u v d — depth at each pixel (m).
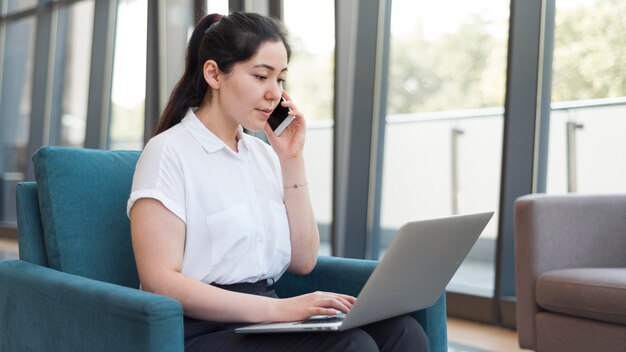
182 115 1.58
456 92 3.67
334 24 3.73
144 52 5.88
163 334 1.18
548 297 2.37
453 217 1.33
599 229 2.61
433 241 1.30
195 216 1.46
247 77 1.50
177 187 1.44
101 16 6.26
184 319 1.46
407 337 1.41
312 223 1.71
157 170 1.44
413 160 3.88
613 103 3.13
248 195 1.55
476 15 3.54
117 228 1.68
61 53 6.97
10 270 1.58
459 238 1.40
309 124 4.12
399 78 3.89
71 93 6.83
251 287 1.53
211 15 1.60
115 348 1.24
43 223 1.64
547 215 2.48
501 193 3.26
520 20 3.17
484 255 3.62
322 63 3.95
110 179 1.71
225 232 1.47
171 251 1.39
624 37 3.08
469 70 3.60
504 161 3.23
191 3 4.57
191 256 1.46
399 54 3.87
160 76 4.82
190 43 1.60
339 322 1.27
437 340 1.58
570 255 2.54
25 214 1.67
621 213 2.67
